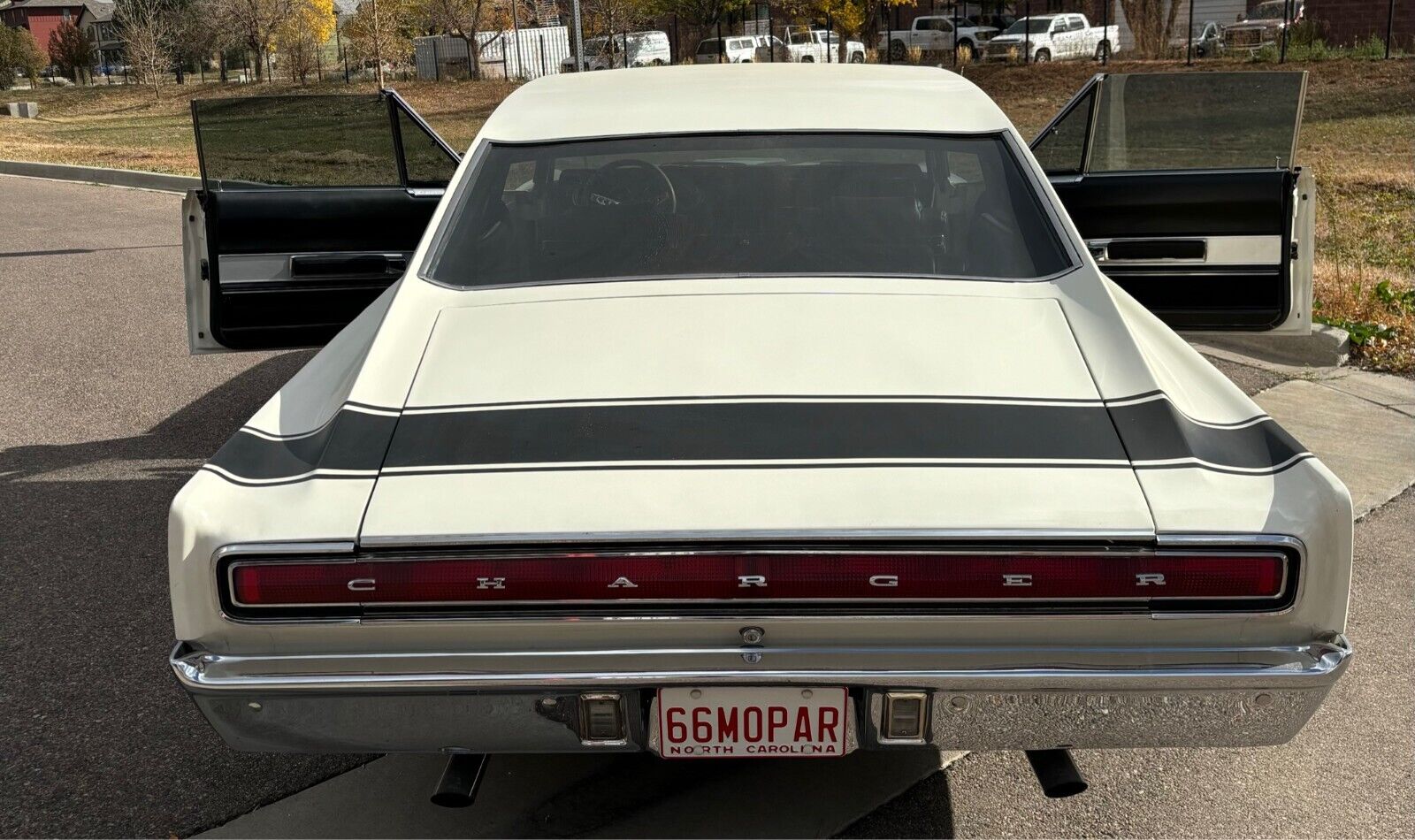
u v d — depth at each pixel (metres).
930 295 2.65
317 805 2.70
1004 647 2.05
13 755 2.90
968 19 34.81
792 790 2.75
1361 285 7.53
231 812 2.68
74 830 2.61
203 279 4.05
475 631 2.04
